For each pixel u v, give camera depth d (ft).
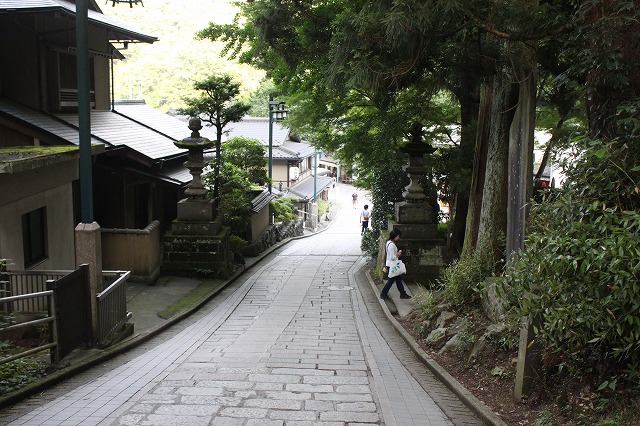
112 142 50.93
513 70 26.09
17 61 49.03
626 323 15.70
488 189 33.81
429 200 57.93
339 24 27.25
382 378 24.09
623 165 16.74
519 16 23.41
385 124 48.67
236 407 19.39
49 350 25.38
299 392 21.47
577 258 15.38
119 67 157.79
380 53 25.76
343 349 29.76
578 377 18.70
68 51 53.47
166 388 21.62
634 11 20.11
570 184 18.08
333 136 61.05
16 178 31.42
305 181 170.40
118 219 58.65
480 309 29.50
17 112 44.80
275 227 94.79
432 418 19.12
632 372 16.01
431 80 28.32
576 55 24.11
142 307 40.11
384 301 43.37
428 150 50.52
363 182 70.28
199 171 54.08
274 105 103.76
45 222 36.35
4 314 26.35
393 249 43.19
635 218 14.40
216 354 28.12
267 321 38.04
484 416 19.03
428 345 29.37
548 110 48.52
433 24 23.82
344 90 28.99
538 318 18.76
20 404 20.15
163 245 52.75
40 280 32.71
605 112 21.61
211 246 52.70
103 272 31.73
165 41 168.04
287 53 39.52
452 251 55.47
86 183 28.48
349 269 63.62
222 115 58.29
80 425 17.44
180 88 149.69
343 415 18.86
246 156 81.87
